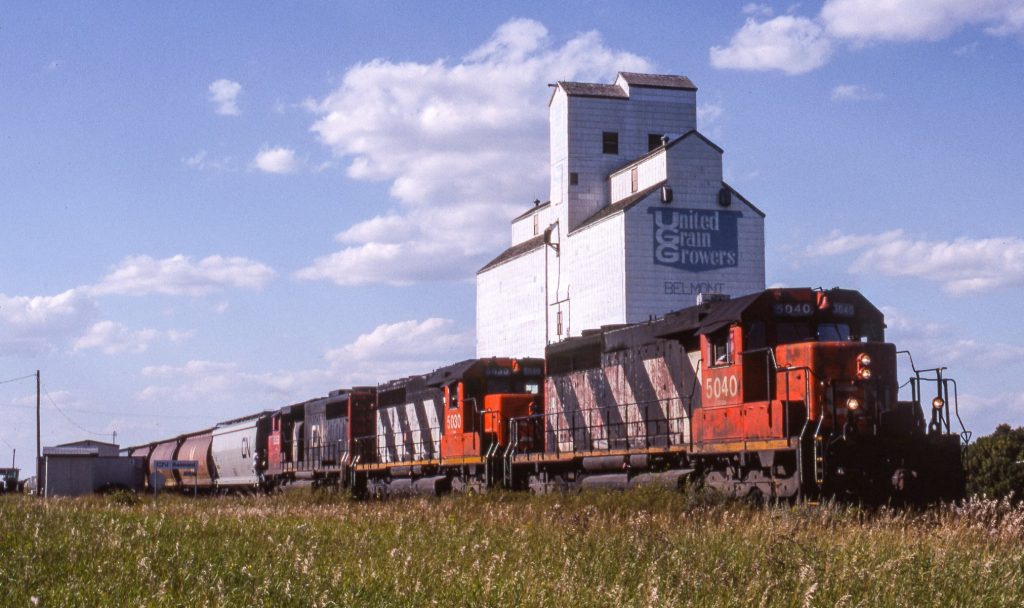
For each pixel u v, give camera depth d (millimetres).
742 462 21828
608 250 50688
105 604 10773
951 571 12664
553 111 57250
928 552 13812
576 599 11375
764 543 14820
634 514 20547
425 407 38469
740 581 12328
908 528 16969
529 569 13117
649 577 12336
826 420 20641
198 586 11797
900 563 12875
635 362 26953
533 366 35250
